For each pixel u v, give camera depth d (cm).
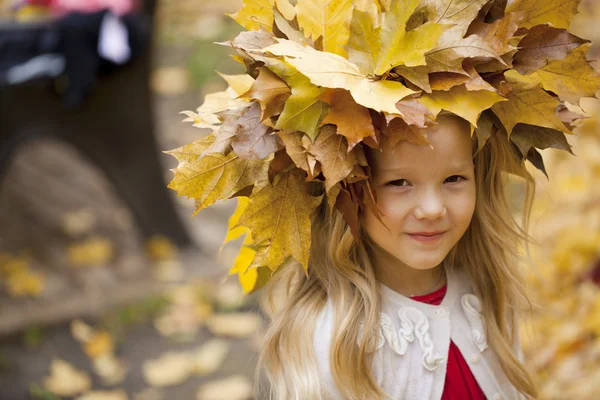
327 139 112
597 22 480
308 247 122
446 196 127
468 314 148
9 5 362
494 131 131
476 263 150
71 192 426
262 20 122
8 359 298
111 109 351
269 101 112
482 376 146
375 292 138
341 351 135
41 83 330
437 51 115
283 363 138
